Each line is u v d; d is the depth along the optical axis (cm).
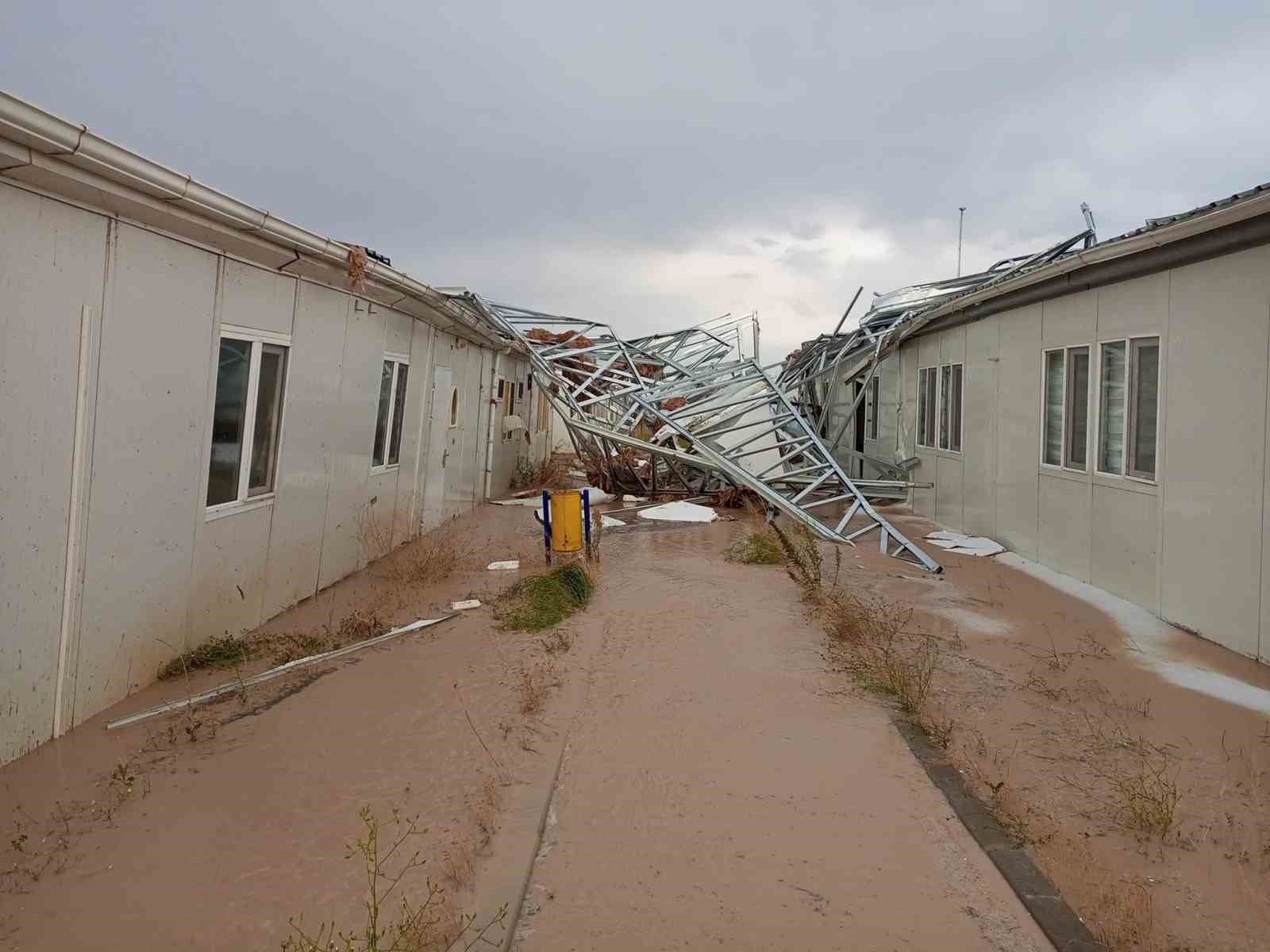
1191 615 707
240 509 646
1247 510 638
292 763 435
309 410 761
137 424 506
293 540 748
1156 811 390
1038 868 347
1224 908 326
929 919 315
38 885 324
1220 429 668
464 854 348
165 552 546
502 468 1734
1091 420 875
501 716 505
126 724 471
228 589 636
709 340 2025
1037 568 991
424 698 532
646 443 1528
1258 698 556
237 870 338
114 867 338
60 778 407
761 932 306
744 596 827
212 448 606
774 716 513
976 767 446
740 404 1633
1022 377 1053
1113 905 320
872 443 1798
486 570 948
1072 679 592
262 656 607
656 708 524
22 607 416
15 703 415
